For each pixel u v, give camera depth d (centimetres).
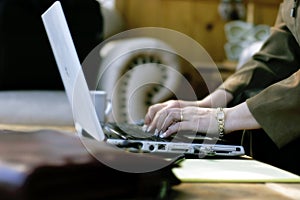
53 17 94
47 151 65
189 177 75
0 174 57
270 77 131
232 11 352
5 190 55
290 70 130
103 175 61
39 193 55
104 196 60
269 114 101
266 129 101
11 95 210
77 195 58
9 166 58
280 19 142
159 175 66
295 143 112
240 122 103
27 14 251
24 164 58
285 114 100
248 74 133
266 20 358
